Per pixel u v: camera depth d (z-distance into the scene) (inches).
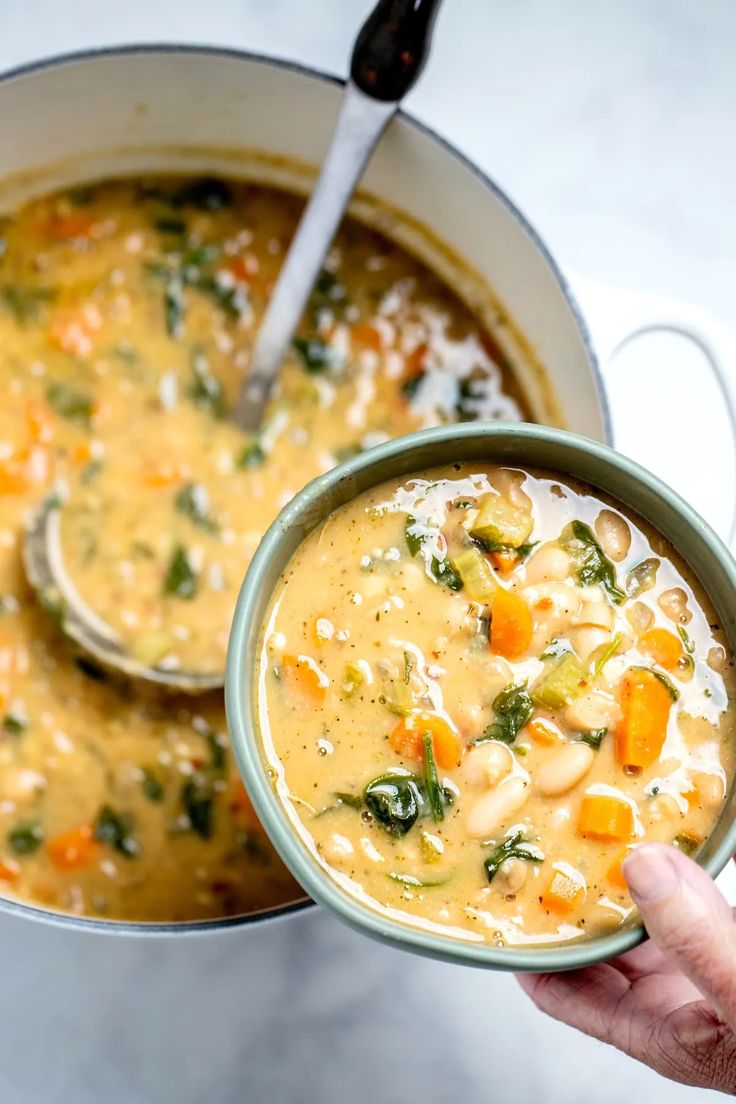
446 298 23.7
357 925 16.6
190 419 23.2
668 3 25.2
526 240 22.4
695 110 25.0
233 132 23.4
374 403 23.5
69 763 22.4
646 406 22.8
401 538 18.2
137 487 23.0
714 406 22.8
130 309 23.5
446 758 17.8
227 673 16.9
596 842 17.7
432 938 16.5
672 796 17.8
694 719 17.9
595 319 22.9
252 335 23.6
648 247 24.7
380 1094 23.6
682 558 18.2
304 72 22.1
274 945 23.7
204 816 22.4
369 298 23.7
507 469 18.4
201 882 22.4
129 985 23.5
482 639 18.1
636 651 18.1
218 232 23.8
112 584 22.7
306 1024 23.7
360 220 23.7
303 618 18.0
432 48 24.9
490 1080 23.7
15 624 22.7
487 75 24.9
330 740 17.8
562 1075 23.8
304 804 17.6
